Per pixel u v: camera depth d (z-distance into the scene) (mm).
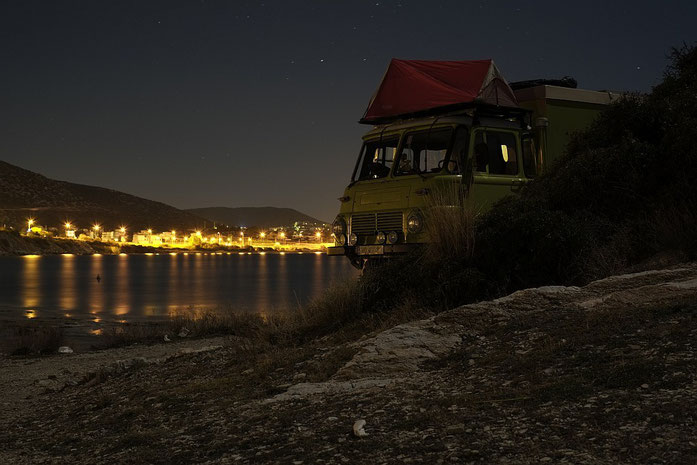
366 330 10859
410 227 13023
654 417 4875
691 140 11398
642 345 6277
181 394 9273
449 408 6000
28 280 105062
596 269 10164
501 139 13828
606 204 11953
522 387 6148
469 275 10781
